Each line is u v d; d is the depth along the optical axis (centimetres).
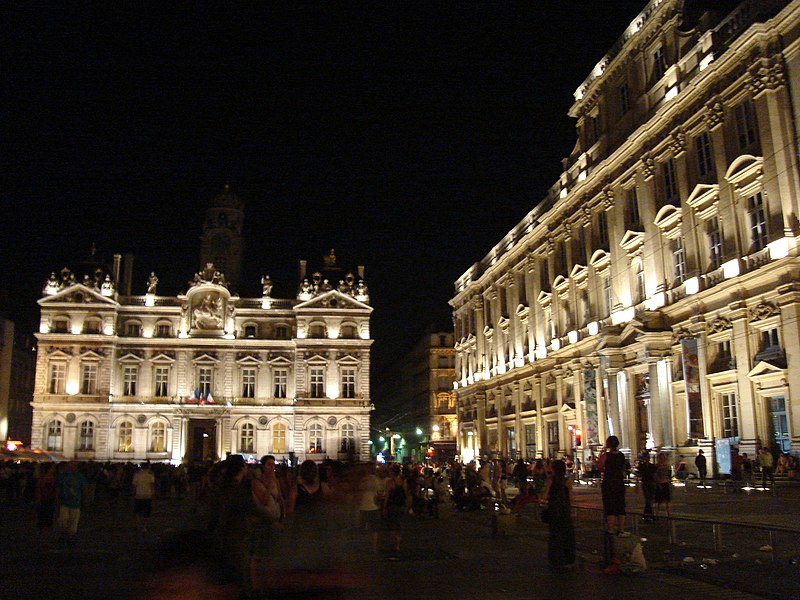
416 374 12288
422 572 1560
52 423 8050
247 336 8638
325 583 961
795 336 3081
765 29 3291
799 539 1770
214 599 975
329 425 8362
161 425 8219
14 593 1378
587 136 5303
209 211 10281
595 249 5012
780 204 3186
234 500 1033
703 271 3769
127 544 2247
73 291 8300
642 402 4316
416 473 3322
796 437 3053
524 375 6344
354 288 8925
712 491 3278
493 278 7294
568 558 1568
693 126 3881
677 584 1358
